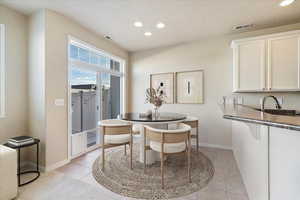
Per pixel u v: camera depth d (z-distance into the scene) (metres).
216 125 3.37
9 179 1.64
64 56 2.55
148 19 2.61
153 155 2.51
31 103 2.41
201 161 2.61
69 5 2.21
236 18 2.56
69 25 2.62
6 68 2.27
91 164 2.51
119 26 2.86
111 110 3.89
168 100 3.85
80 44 2.92
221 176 2.12
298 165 0.82
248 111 1.77
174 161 2.61
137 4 2.18
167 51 3.88
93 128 3.38
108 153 3.01
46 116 2.28
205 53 3.46
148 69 4.14
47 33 2.29
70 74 2.72
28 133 2.45
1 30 2.24
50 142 2.33
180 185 1.90
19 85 2.39
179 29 2.98
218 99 3.34
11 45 2.31
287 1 2.09
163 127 2.57
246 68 2.72
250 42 2.69
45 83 2.27
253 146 1.48
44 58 2.27
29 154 2.42
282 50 2.46
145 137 2.20
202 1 2.10
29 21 2.43
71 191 1.79
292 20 2.63
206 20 2.63
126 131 2.28
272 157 1.08
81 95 3.10
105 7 2.26
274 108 2.85
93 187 1.87
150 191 1.79
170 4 2.18
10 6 2.22
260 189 1.28
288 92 2.76
